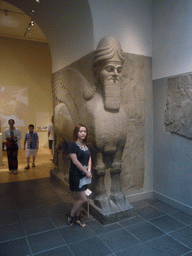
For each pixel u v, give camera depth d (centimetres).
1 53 998
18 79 1036
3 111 1016
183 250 267
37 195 451
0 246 276
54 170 577
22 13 777
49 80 1098
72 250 268
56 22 448
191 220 339
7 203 411
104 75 330
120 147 359
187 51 345
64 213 368
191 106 339
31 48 1052
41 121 1093
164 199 402
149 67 412
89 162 315
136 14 390
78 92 394
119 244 279
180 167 368
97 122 335
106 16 354
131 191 407
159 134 409
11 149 628
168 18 376
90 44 355
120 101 368
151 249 269
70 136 432
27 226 325
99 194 353
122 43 376
